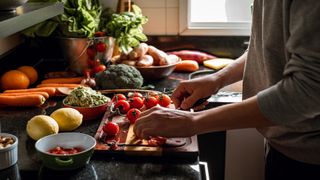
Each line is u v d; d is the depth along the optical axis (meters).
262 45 1.18
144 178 1.08
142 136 1.16
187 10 2.25
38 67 2.10
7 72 1.77
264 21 1.13
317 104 0.96
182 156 1.19
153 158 1.19
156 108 1.19
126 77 1.74
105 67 1.93
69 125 1.33
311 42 0.93
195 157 1.19
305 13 0.94
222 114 1.08
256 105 1.03
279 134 1.22
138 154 1.19
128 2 2.17
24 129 1.38
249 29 2.27
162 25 2.29
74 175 1.10
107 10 2.16
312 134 1.15
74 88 1.63
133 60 1.94
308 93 0.95
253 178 1.88
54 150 1.14
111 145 1.21
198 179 1.08
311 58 0.94
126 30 2.00
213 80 1.44
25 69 1.83
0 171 1.12
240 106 1.06
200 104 1.45
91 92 1.50
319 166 1.18
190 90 1.43
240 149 1.84
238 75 1.46
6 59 1.88
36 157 1.19
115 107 1.46
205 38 2.29
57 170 1.11
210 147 1.87
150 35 2.30
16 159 1.15
